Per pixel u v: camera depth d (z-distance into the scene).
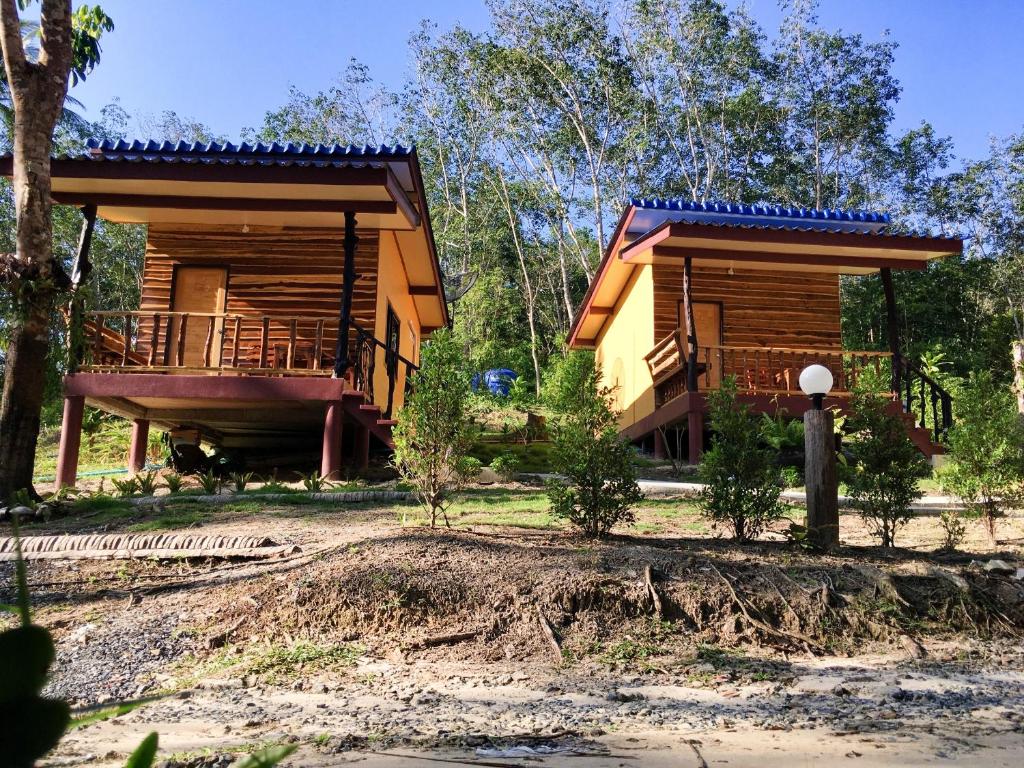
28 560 6.25
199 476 10.88
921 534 7.36
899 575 5.43
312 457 13.33
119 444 16.17
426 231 14.52
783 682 4.18
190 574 5.98
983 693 3.94
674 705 3.73
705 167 34.28
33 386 8.55
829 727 3.24
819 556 5.92
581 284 38.44
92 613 5.28
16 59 8.55
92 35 12.49
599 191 32.41
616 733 3.17
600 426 6.45
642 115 31.14
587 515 6.37
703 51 32.09
